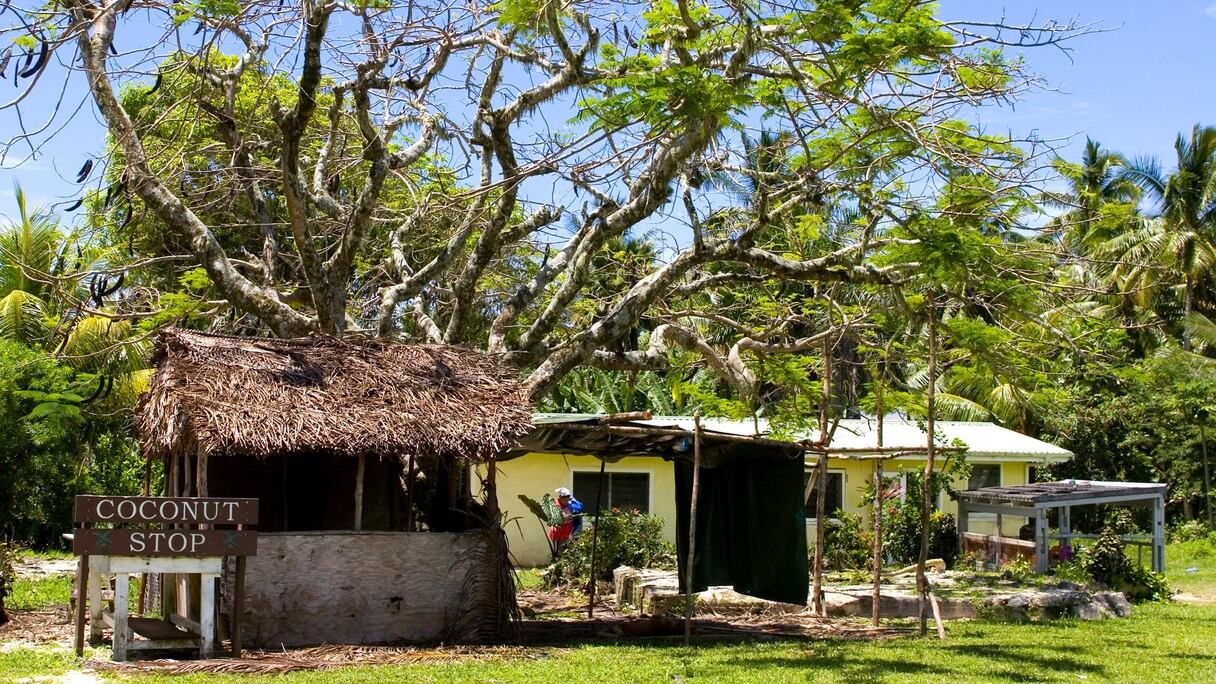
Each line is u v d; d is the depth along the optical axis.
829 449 15.55
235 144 16.55
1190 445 34.12
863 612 16.55
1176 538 32.25
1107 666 11.65
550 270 17.39
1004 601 16.64
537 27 13.66
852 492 24.83
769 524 15.34
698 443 13.32
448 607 12.59
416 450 11.96
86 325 24.23
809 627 15.13
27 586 17.75
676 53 13.67
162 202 15.52
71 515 25.39
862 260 15.19
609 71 14.05
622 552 21.09
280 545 11.95
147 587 14.24
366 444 11.71
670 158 13.91
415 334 18.45
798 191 16.58
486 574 12.77
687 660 11.62
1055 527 31.36
